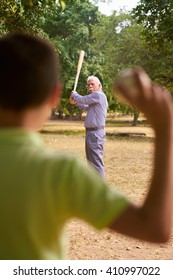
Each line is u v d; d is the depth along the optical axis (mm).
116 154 17938
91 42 41688
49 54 1533
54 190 1431
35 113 1522
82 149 20000
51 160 1463
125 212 1398
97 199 1410
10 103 1483
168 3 24719
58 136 28609
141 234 1393
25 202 1440
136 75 1417
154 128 1422
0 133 1505
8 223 1450
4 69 1479
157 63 28812
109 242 6297
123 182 11117
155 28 25406
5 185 1458
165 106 1407
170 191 1388
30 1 6590
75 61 36938
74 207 1431
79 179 1430
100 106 8742
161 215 1376
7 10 15383
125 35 33625
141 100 1410
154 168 1412
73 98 8820
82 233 6648
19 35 1562
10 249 1454
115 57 34875
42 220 1451
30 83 1477
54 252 1487
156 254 5871
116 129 37875
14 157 1481
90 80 8930
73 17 37875
